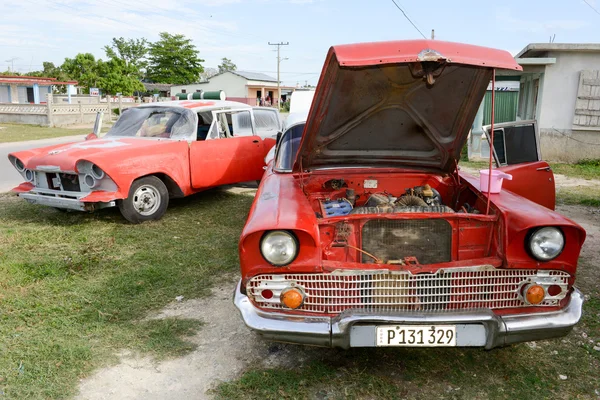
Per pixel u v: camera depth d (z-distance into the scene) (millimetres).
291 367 2838
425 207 2934
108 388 2629
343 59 2508
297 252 2475
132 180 5457
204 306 3643
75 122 25000
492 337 2434
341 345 2432
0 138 17156
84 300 3697
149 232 5395
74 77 44281
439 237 2783
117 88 42781
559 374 2762
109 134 6500
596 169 10203
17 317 3385
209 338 3176
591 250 4828
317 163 3697
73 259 4547
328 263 2541
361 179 3678
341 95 3018
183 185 6062
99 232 5395
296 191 3242
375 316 2391
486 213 2797
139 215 5703
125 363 2873
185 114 6391
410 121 3326
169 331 3238
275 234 2455
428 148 3596
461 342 2451
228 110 6898
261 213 2693
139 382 2691
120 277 4141
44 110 23969
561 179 9109
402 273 2492
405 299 2545
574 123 10883
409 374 2770
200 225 5715
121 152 5434
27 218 6031
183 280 4113
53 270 4250
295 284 2520
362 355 2971
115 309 3566
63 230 5457
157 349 3025
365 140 3508
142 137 6285
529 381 2693
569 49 10438
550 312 2555
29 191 5688
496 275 2568
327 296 2537
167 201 5941
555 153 11164
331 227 2777
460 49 2561
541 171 4617
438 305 2547
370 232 2777
